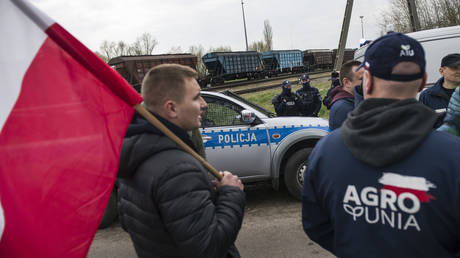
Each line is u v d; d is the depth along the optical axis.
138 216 1.18
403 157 0.94
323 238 1.22
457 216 0.89
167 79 1.22
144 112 1.15
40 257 0.98
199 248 1.07
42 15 1.03
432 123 0.95
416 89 1.01
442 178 0.90
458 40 4.19
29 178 1.00
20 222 0.96
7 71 1.02
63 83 1.08
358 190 1.01
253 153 3.96
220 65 29.09
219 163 3.89
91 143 1.12
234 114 4.02
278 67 34.41
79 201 1.08
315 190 1.16
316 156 1.14
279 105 6.09
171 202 1.07
